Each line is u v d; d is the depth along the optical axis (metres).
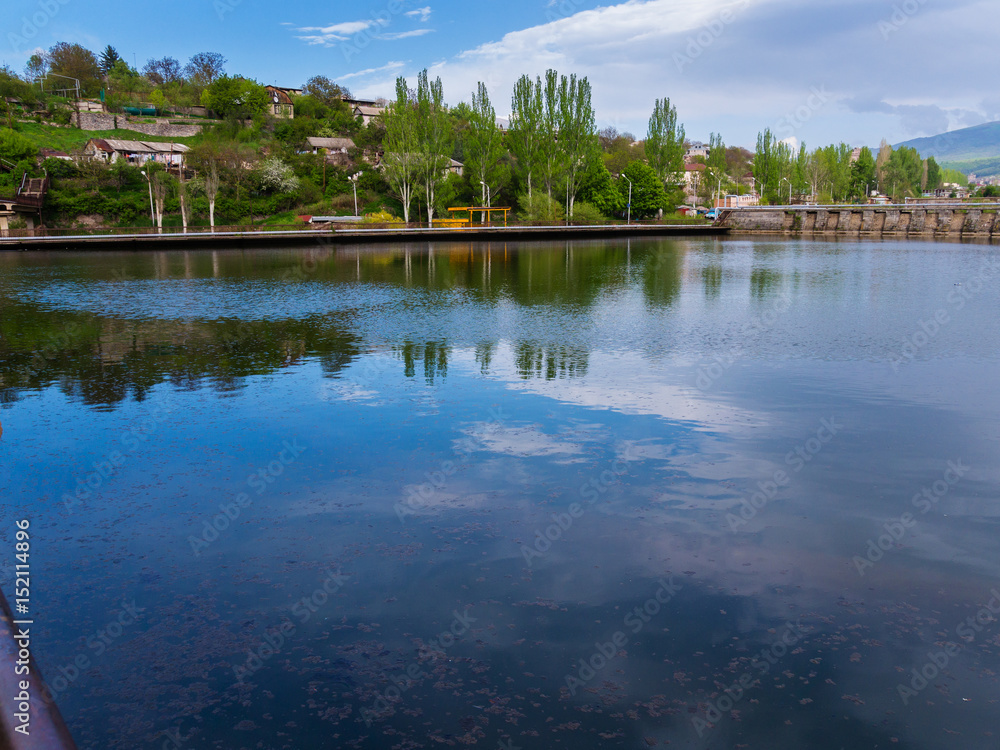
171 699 4.35
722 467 8.56
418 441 9.60
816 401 11.60
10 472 8.47
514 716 4.17
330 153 98.69
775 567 6.02
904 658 4.73
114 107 103.81
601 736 3.99
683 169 99.12
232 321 21.19
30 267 41.56
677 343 17.11
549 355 15.66
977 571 5.93
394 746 3.93
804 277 33.94
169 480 8.21
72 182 78.44
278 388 12.71
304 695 4.38
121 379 13.53
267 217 83.81
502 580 5.82
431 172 81.88
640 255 50.94
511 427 10.23
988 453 8.98
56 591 5.68
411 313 22.59
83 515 7.21
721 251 55.16
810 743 3.94
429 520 7.05
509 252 55.03
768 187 104.19
